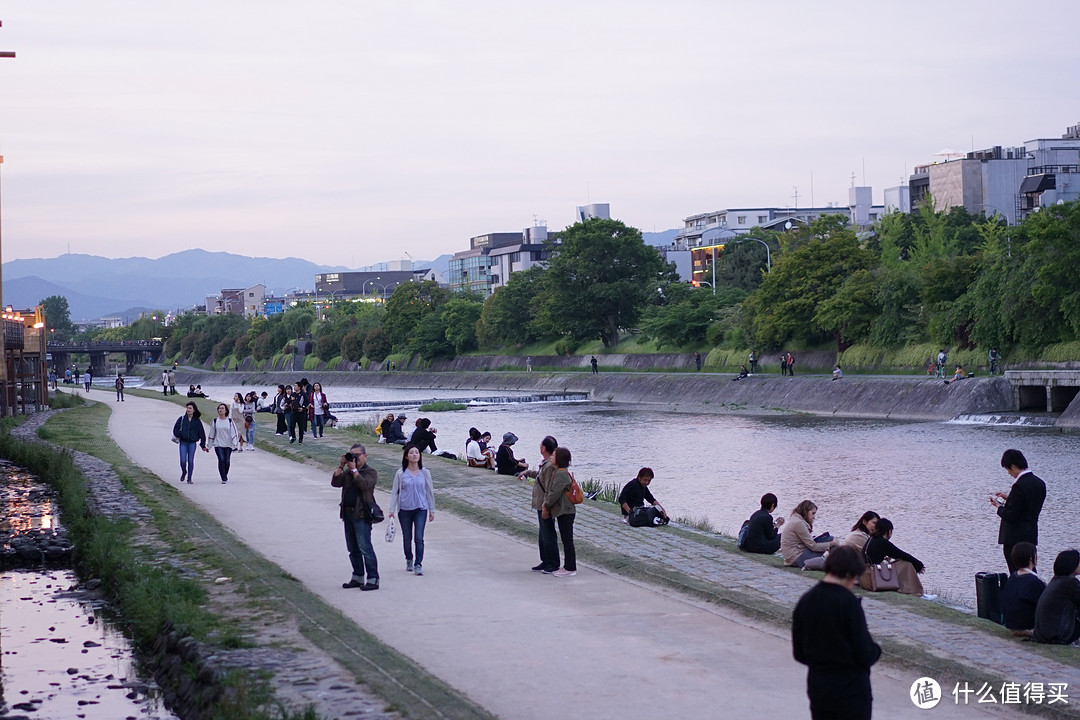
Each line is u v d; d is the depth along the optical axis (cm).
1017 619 1321
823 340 9631
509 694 1104
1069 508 3425
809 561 1727
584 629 1373
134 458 3741
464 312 15588
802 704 1067
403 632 1362
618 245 12594
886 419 7088
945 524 3219
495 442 6259
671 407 9156
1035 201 14025
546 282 13112
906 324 8500
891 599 1552
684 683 1138
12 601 1725
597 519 2316
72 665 1362
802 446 5619
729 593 1539
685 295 12688
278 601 1464
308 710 970
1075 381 6212
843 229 10494
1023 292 6981
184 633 1319
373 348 17362
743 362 10112
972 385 6769
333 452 3775
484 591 1608
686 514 3447
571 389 11412
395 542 2056
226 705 1034
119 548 1900
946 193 15050
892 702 1084
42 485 3072
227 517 2359
